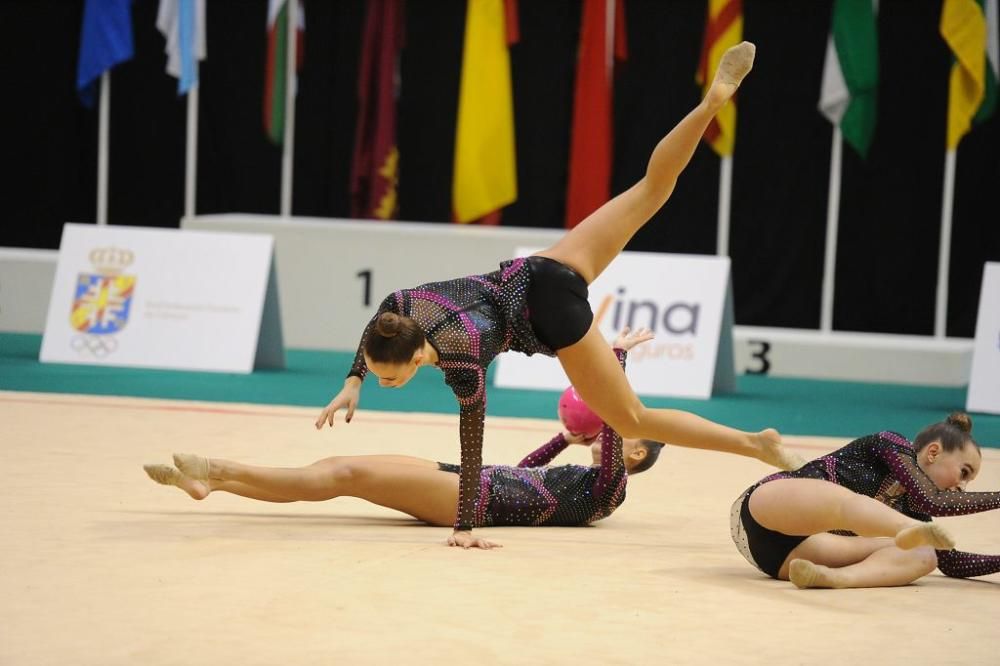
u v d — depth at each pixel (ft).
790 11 101.91
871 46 94.58
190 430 58.13
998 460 57.98
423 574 33.50
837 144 97.50
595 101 100.17
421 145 108.47
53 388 71.10
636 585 33.24
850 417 73.77
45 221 110.93
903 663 26.84
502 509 40.81
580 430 42.34
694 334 80.18
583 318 36.63
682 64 103.40
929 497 33.96
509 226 107.86
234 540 36.88
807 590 33.22
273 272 83.35
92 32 101.30
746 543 34.76
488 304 36.58
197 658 25.66
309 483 39.04
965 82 93.30
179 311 82.79
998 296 77.87
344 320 100.68
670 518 43.37
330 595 30.94
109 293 83.20
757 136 103.71
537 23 105.60
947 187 95.55
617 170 105.40
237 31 108.99
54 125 109.81
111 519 39.14
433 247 99.19
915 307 102.63
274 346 84.84
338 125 109.09
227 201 110.63
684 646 27.66
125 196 110.73
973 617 30.86
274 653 26.13
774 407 76.74
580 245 37.58
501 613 29.84
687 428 37.19
